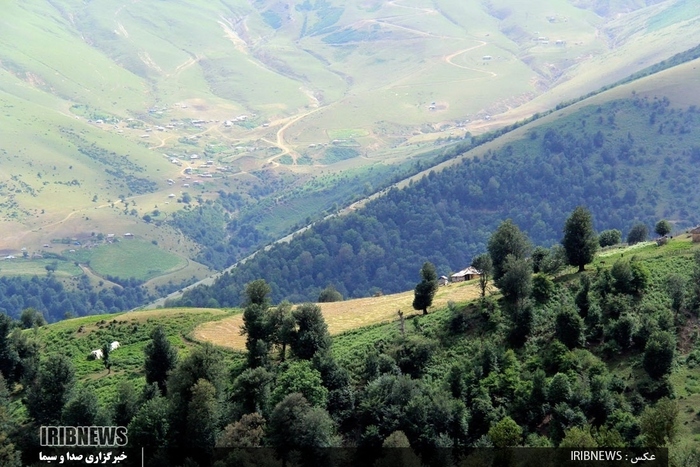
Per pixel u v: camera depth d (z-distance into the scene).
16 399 118.69
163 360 114.50
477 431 90.12
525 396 91.88
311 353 112.94
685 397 90.12
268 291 128.25
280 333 115.31
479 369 99.06
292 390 96.00
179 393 98.44
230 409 97.94
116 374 125.94
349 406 97.31
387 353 109.00
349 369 107.69
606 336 103.50
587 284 113.25
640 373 95.31
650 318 102.50
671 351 93.50
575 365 97.06
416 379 101.75
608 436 78.94
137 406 102.00
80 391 106.06
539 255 130.12
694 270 111.94
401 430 89.44
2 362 120.69
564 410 86.62
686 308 107.44
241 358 123.81
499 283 118.88
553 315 110.75
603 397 87.88
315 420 89.56
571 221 125.38
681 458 75.44
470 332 113.81
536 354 103.81
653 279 115.62
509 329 109.94
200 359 103.44
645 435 79.69
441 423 90.19
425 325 120.94
